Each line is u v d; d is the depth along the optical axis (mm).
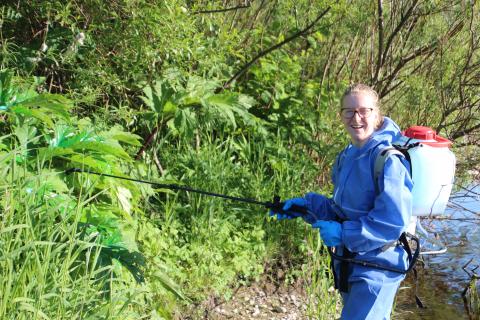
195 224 5562
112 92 5918
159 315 4547
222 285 5332
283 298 5609
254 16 7469
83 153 4492
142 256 4266
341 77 7859
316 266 5617
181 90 5965
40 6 5270
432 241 7297
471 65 7750
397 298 5992
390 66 7785
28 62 5312
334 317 5195
